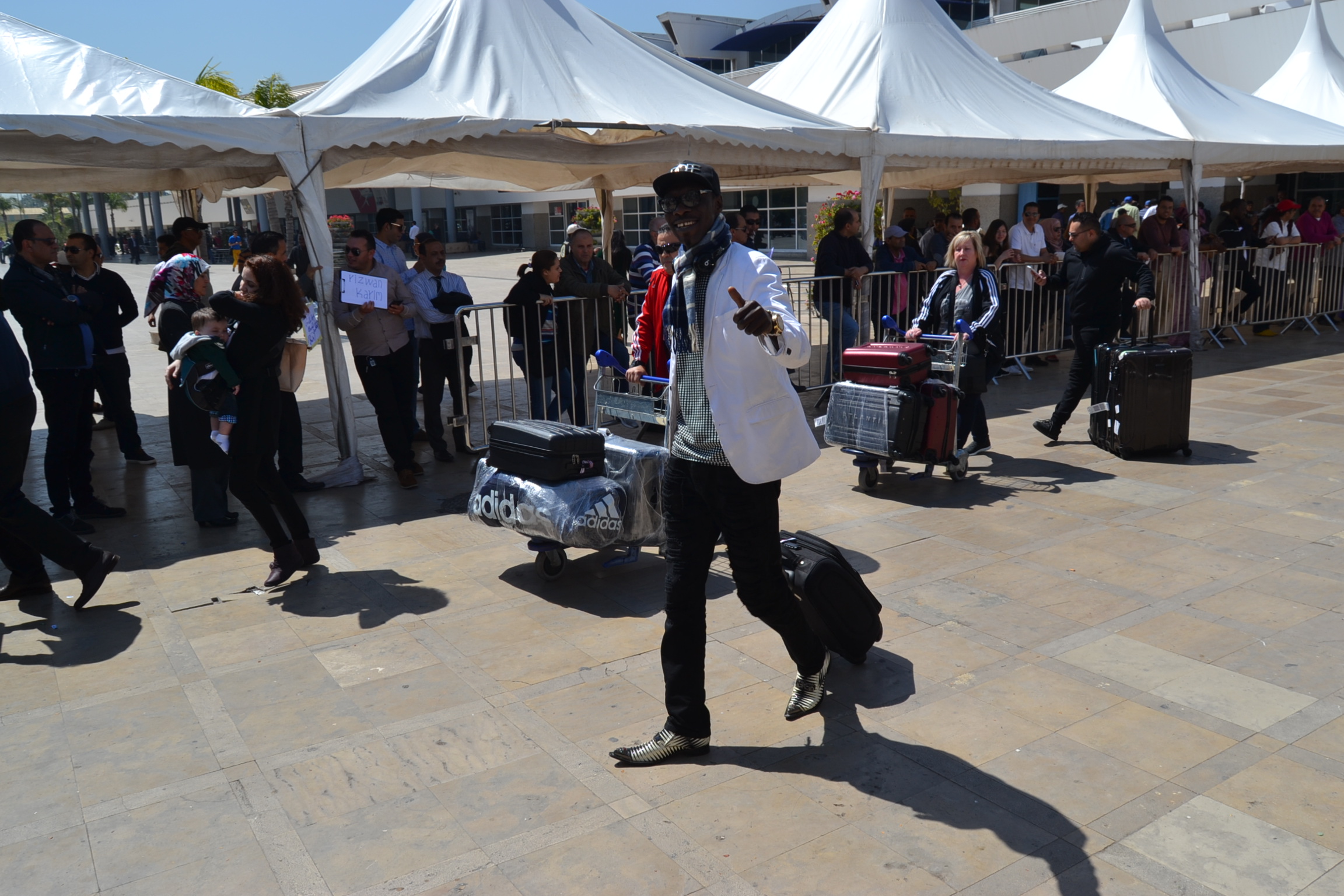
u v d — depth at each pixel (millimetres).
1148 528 5188
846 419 6031
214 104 5824
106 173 8445
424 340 7016
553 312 7047
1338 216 13664
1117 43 12172
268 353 4480
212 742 3281
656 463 4609
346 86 6695
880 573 4676
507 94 6797
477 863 2602
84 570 4414
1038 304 10219
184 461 5609
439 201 51500
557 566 4637
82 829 2809
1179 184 20906
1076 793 2848
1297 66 15367
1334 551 4770
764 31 35969
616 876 2531
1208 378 9523
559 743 3211
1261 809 2742
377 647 4008
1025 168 11344
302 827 2791
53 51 5727
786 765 3037
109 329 7141
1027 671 3625
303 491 6430
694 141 7418
